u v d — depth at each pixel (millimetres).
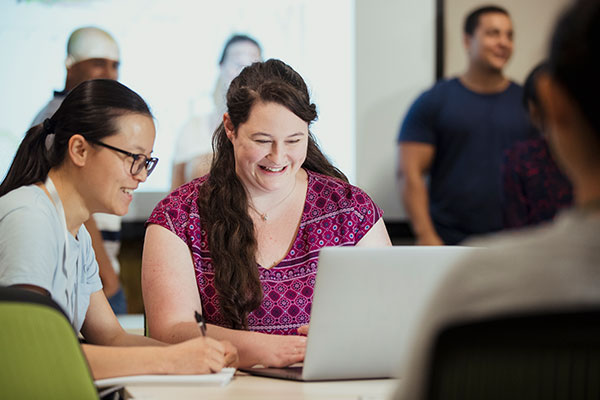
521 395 638
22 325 979
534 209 3309
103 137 1374
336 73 3863
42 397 984
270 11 3795
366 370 1330
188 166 3652
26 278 1241
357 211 1807
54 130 1403
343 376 1330
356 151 3883
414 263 1292
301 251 1748
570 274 614
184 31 3709
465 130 3846
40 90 3607
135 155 1403
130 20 3670
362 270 1277
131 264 3633
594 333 614
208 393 1220
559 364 630
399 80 3908
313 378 1320
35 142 1396
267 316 1684
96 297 1622
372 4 3887
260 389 1258
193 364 1322
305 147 1688
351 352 1309
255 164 1661
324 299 1281
